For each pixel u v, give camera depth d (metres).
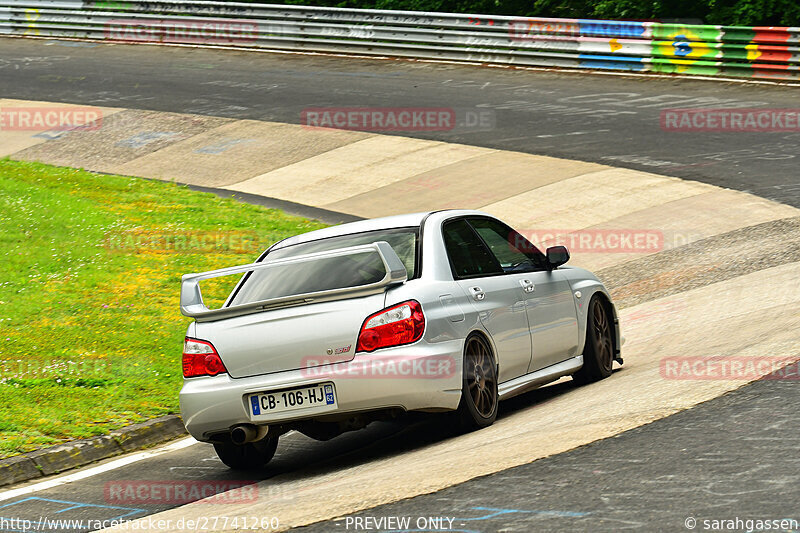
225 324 15.33
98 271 32.16
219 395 15.02
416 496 12.16
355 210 42.03
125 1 82.62
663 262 31.41
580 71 65.44
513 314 17.00
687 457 12.38
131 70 72.38
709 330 22.27
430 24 70.94
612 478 11.88
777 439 12.74
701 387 16.12
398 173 46.56
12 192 42.53
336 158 49.69
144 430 18.75
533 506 11.18
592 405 16.41
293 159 50.41
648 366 19.70
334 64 71.56
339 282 15.63
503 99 58.78
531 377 17.44
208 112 59.88
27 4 86.38
